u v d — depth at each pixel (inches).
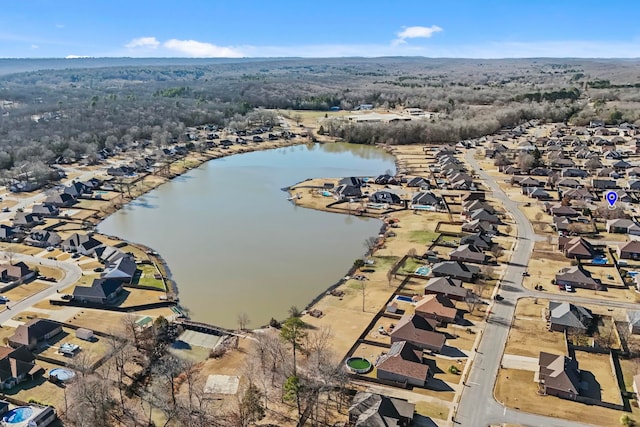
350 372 3604.8
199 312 4576.8
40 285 5000.0
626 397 3321.9
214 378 3582.7
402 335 3927.2
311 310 4490.7
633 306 4503.0
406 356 3602.4
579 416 3152.1
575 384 3339.1
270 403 3312.0
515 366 3661.4
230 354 3875.5
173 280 5211.6
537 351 3841.0
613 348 3858.3
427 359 3747.5
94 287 4709.6
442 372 3599.9
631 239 5979.3
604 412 3189.0
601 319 4286.4
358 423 2979.8
